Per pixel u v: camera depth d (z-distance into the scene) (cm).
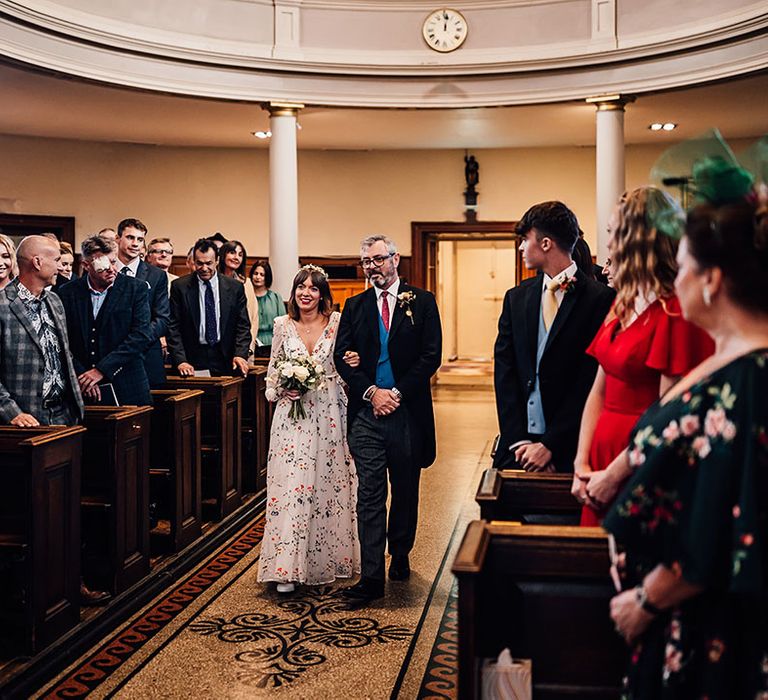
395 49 1057
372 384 489
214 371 729
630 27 993
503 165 1396
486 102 1055
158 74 979
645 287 266
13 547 395
